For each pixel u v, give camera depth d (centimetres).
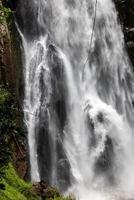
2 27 1848
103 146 2317
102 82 2641
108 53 2755
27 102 2050
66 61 2425
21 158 1648
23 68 2114
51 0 2528
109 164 2292
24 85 2067
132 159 2461
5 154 891
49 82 2239
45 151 2003
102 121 2411
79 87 2441
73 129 2256
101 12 2822
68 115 2278
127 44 2867
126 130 2567
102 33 2772
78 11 2684
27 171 1728
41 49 2306
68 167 2038
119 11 2933
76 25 2644
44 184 1468
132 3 2916
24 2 2317
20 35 2208
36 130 2014
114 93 2695
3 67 1747
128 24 2916
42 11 2445
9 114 894
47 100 2177
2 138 882
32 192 1377
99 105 2478
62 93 2298
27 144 1866
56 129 2142
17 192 1289
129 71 2848
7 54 1817
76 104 2362
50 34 2447
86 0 2758
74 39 2595
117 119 2503
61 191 1930
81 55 2583
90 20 2741
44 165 1961
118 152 2398
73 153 2172
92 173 2189
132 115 2764
